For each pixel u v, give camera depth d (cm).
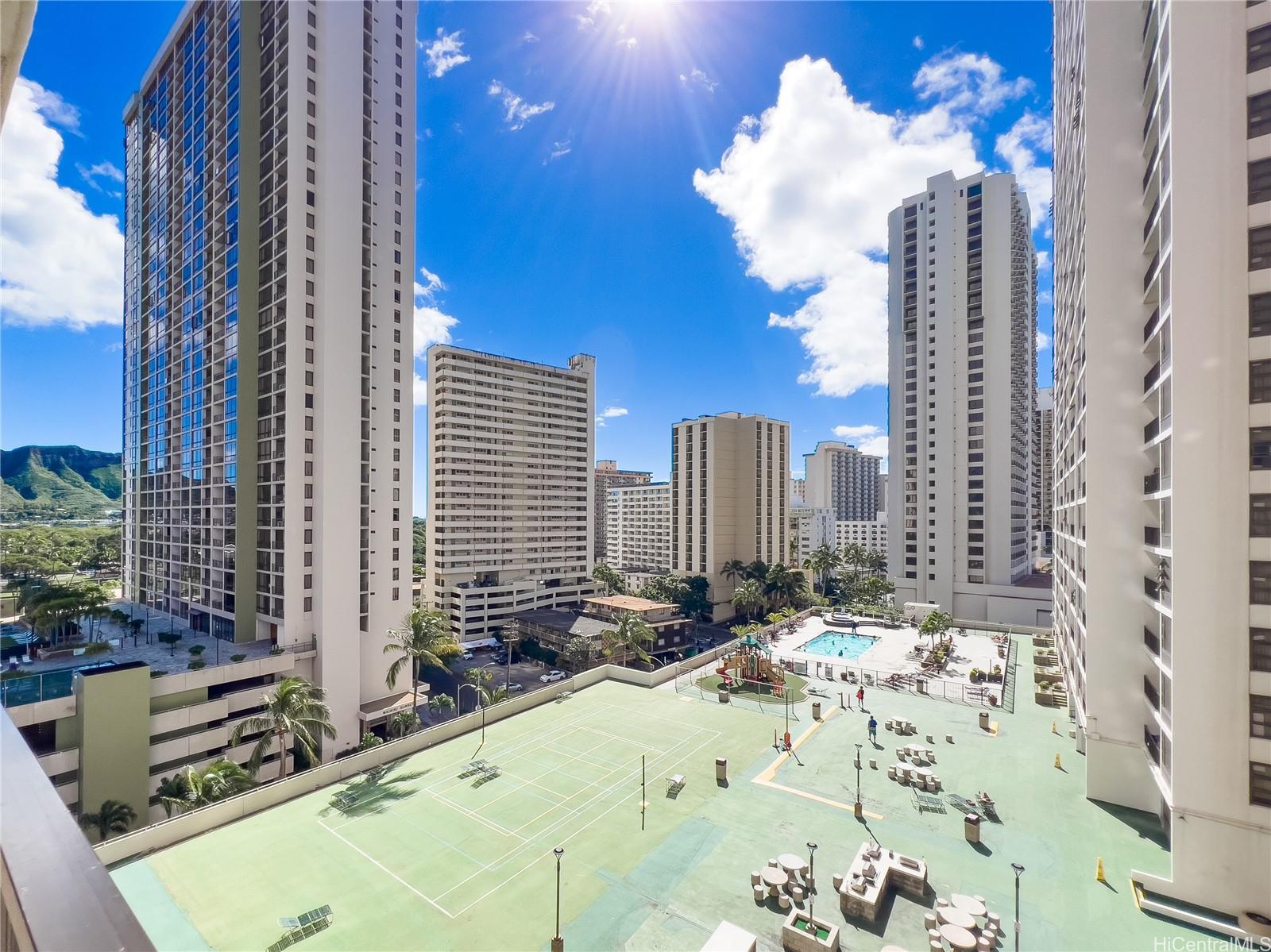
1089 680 3234
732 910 2470
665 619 9956
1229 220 2270
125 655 5350
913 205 9706
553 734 4372
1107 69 3078
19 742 434
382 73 6550
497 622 10469
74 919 246
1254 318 2239
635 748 4084
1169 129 2388
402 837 3017
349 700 5534
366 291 6056
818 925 2278
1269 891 2233
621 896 2561
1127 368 3067
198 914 2483
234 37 6266
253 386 5912
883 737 4212
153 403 8156
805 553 19225
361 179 5847
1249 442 2248
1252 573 2252
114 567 12462
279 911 2497
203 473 6631
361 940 2333
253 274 5984
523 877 2689
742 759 3884
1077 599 4031
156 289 8131
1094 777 3238
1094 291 3133
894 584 9744
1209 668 2317
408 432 6631
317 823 3162
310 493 5525
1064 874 2614
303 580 5438
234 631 5741
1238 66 2266
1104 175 3097
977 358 9019
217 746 4581
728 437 13038
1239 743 2277
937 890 2530
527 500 11538
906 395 9638
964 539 9012
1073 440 4316
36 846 303
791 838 2955
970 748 3981
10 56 348
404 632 5744
